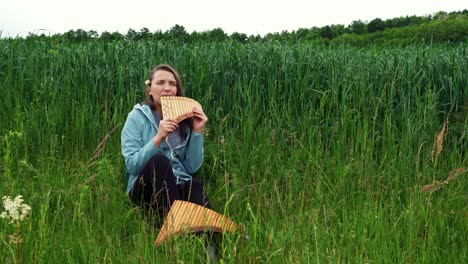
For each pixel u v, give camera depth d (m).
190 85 6.17
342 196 4.98
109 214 4.46
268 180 5.27
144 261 3.62
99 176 4.95
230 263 3.59
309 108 6.03
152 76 4.86
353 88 6.08
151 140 4.49
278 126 5.78
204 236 3.81
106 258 3.69
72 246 3.80
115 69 6.33
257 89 6.01
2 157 5.45
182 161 4.83
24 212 3.45
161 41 6.96
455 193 4.92
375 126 5.91
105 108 5.81
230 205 4.82
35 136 5.79
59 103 6.03
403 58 6.39
